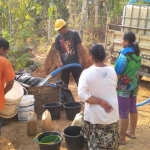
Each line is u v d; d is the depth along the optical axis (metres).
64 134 4.08
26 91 5.31
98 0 16.84
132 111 4.45
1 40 4.12
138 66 4.14
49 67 8.48
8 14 12.31
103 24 18.84
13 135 4.67
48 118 4.70
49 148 3.85
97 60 3.26
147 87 8.04
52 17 16.09
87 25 16.41
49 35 15.52
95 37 17.39
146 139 4.59
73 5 19.55
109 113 3.28
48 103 5.45
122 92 4.18
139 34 7.25
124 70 4.08
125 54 4.04
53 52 8.41
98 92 3.26
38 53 12.55
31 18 14.18
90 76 3.23
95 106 3.28
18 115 5.18
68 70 5.93
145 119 5.48
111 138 3.37
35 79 5.67
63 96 5.84
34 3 13.88
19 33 11.79
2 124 4.99
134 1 8.37
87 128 3.50
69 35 5.76
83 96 3.22
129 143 4.44
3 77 4.11
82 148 4.12
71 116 5.29
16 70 9.10
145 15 7.55
